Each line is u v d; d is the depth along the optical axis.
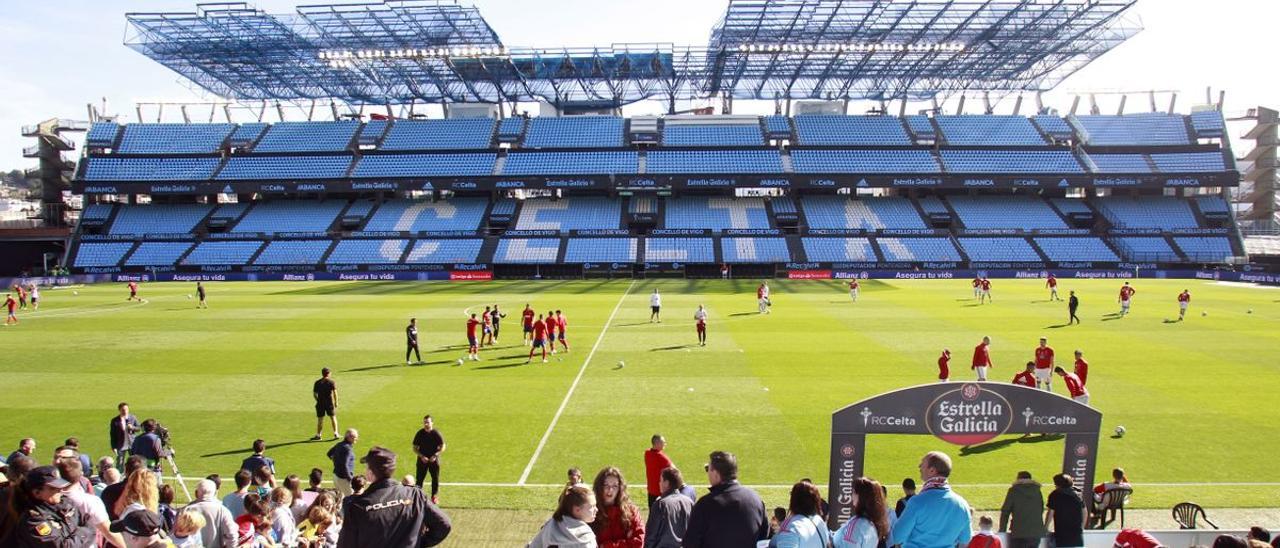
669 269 77.38
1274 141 88.88
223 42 73.44
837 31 72.75
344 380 26.84
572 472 10.33
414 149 91.25
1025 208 85.62
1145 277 73.44
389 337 36.53
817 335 36.19
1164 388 24.72
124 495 8.92
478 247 80.00
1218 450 18.52
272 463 14.75
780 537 7.59
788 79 90.38
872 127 93.31
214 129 94.94
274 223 85.69
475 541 13.70
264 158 90.56
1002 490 15.82
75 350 33.03
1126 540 9.80
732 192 91.12
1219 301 49.56
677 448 18.95
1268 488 15.95
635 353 31.70
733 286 64.81
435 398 24.20
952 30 72.38
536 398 24.11
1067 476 10.48
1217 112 90.00
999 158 87.88
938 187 89.81
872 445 18.92
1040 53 78.44
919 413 11.69
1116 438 19.50
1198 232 80.25
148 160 90.25
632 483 16.58
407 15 68.06
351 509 7.37
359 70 84.19
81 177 88.12
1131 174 83.88
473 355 30.66
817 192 90.81
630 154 89.94
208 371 28.53
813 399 23.78
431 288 64.38
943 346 33.06
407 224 84.69
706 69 85.62
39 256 87.94
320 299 54.94
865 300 51.91
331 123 95.88
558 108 98.81
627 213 86.50
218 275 76.06
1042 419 11.77
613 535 8.47
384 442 19.72
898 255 77.88
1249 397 23.52
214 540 9.06
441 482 16.78
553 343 32.88
